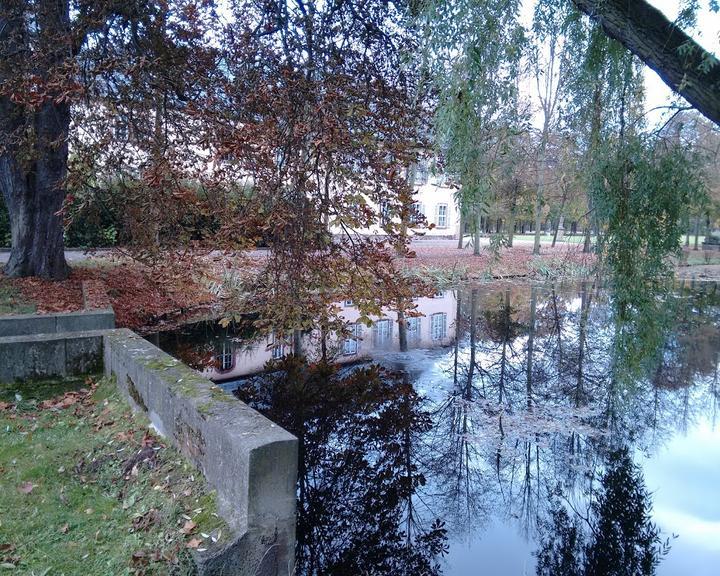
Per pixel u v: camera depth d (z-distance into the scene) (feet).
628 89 18.35
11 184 34.53
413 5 15.79
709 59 11.68
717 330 41.34
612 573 13.26
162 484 10.66
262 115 20.89
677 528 15.30
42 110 30.60
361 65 21.63
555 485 17.52
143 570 8.40
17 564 8.43
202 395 11.27
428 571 13.02
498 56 14.12
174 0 23.16
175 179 23.43
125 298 35.53
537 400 24.84
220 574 8.56
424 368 29.73
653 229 18.01
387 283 24.27
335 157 20.16
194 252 30.27
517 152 16.28
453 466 18.54
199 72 22.48
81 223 48.49
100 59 21.47
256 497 8.85
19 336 16.80
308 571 12.98
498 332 38.83
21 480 10.89
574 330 39.45
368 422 21.94
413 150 20.57
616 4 12.79
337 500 16.31
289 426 21.17
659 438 21.22
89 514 9.98
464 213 14.53
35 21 25.48
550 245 96.07
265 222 20.40
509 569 13.37
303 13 21.15
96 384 16.58
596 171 18.49
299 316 23.93
